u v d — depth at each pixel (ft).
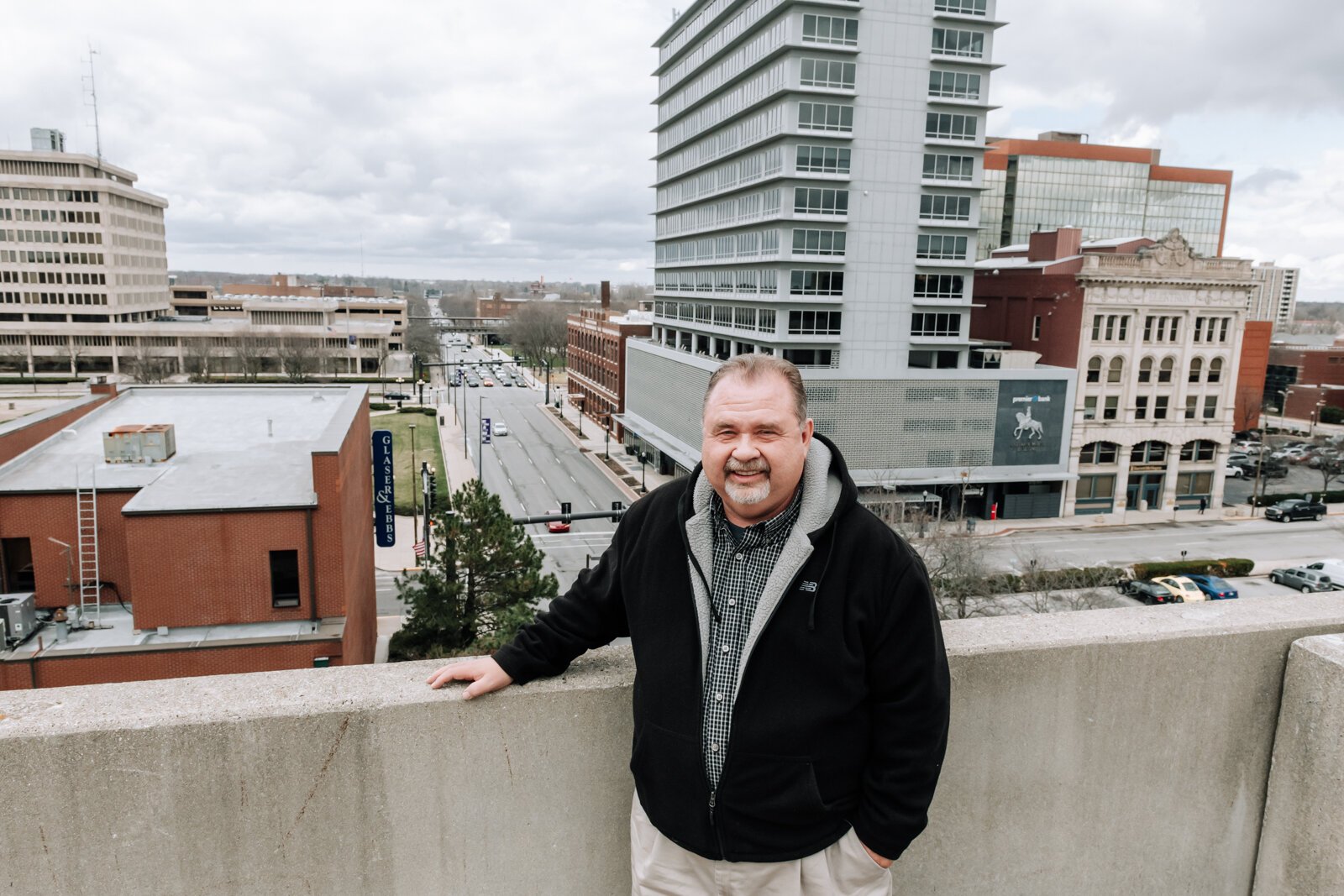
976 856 8.72
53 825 6.92
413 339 501.15
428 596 75.36
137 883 7.15
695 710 6.42
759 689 6.24
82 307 363.56
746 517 6.46
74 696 7.28
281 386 116.37
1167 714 9.00
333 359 394.93
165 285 440.86
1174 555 142.72
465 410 222.07
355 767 7.38
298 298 502.38
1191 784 9.23
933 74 151.94
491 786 7.70
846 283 154.30
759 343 159.94
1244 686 9.18
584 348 303.07
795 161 149.07
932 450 158.51
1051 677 8.58
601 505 175.32
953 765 8.46
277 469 73.36
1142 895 9.35
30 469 71.46
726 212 180.55
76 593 66.23
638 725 6.82
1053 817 8.88
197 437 87.56
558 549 145.48
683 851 6.76
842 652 6.17
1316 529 163.63
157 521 60.54
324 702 7.27
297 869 7.43
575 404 319.47
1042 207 346.74
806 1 143.23
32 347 362.74
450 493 175.01
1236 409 251.39
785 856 6.39
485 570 74.95
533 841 7.91
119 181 387.96
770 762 6.24
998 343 166.40
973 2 151.33
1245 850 9.57
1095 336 161.99
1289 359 313.73
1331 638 8.86
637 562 6.91
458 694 7.47
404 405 312.71
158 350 371.15
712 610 6.47
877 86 150.00
